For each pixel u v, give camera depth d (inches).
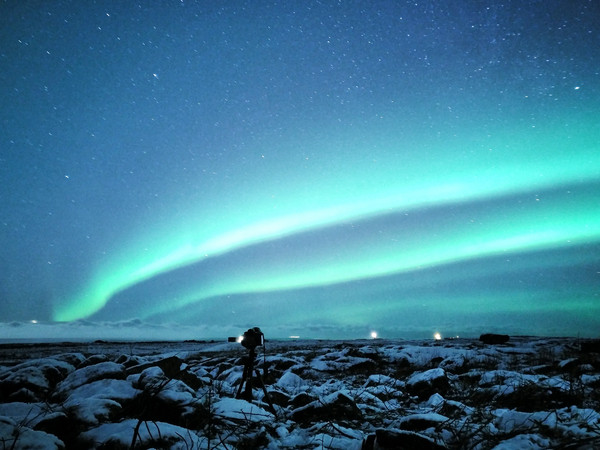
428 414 182.9
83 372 240.2
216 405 191.3
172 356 278.7
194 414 172.7
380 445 140.0
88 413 167.5
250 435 162.4
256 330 235.0
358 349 530.3
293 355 587.2
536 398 222.4
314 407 206.2
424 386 271.7
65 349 829.8
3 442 123.0
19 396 221.0
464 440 147.7
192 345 1020.5
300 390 306.7
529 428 156.5
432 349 526.6
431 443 134.1
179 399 179.2
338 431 178.1
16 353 714.8
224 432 165.8
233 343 1026.1
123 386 207.3
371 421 204.8
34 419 160.4
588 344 561.9
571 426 158.9
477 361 452.8
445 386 274.4
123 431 144.9
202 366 450.9
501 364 438.6
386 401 259.3
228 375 362.6
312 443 162.9
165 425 153.6
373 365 454.0
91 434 147.3
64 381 238.1
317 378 402.6
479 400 239.0
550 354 525.3
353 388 318.7
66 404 190.7
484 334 904.3
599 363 384.5
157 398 178.7
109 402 176.9
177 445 141.2
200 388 256.5
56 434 156.4
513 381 271.6
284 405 248.7
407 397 268.7
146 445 137.9
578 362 378.9
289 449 158.6
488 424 173.8
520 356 537.6
